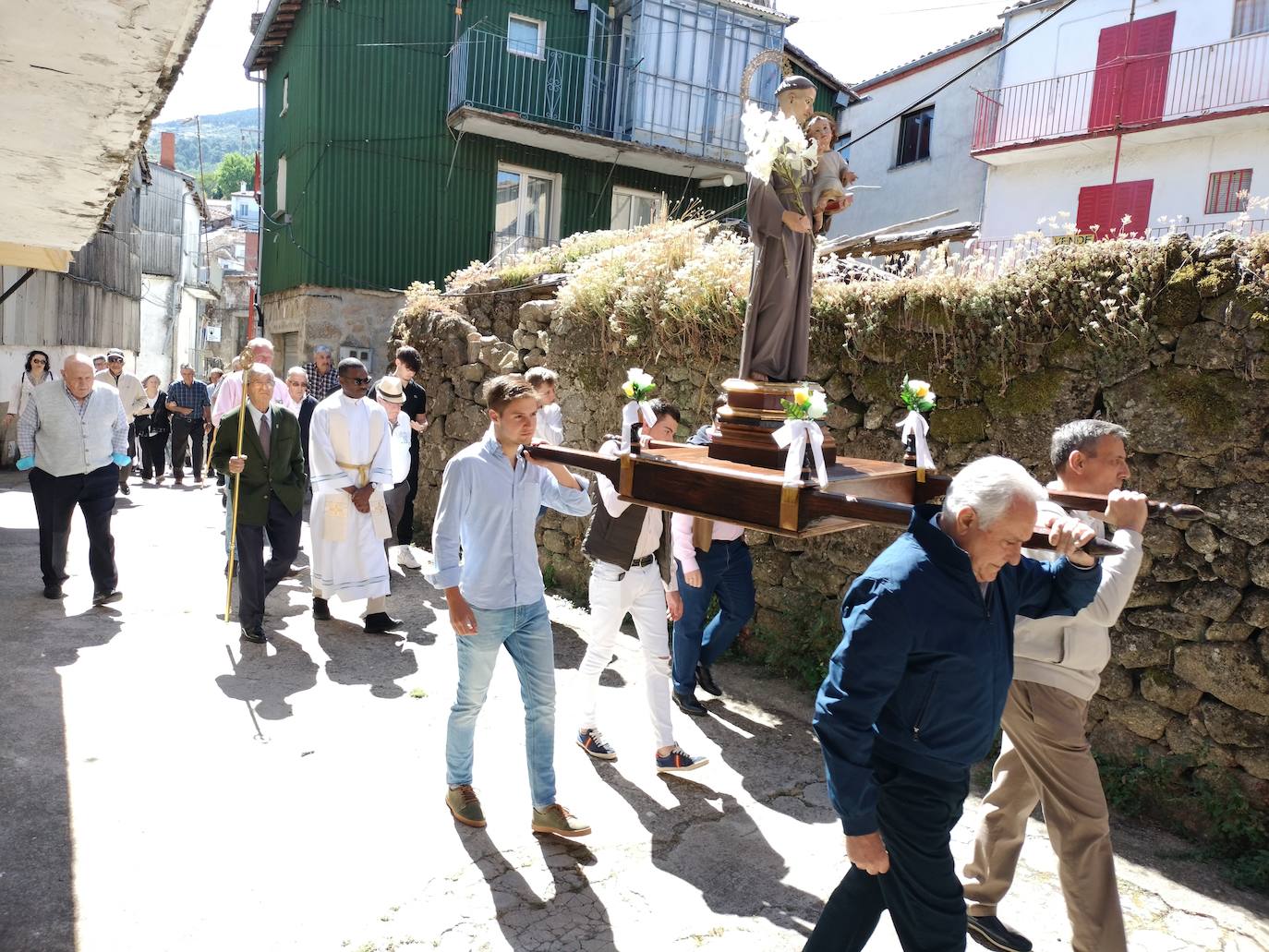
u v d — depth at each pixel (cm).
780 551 571
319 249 1542
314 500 602
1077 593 245
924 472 262
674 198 1825
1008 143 1762
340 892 309
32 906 289
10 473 1327
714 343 604
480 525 345
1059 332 439
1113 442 283
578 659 584
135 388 1112
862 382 520
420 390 822
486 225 1664
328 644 581
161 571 739
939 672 214
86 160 414
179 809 357
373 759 414
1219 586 381
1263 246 378
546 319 778
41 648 535
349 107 1542
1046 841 374
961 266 514
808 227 262
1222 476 383
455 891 313
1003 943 298
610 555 412
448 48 1605
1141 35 1611
